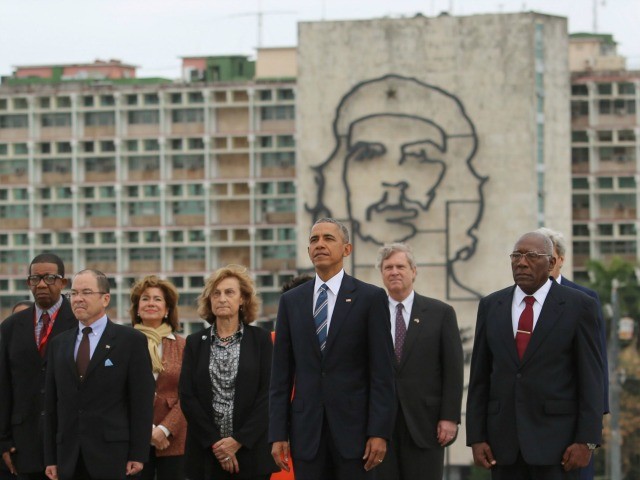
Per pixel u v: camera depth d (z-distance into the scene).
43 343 16.30
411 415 16.41
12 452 16.33
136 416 15.39
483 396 14.38
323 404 13.70
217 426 16.08
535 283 14.08
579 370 13.98
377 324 13.73
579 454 13.86
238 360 16.12
